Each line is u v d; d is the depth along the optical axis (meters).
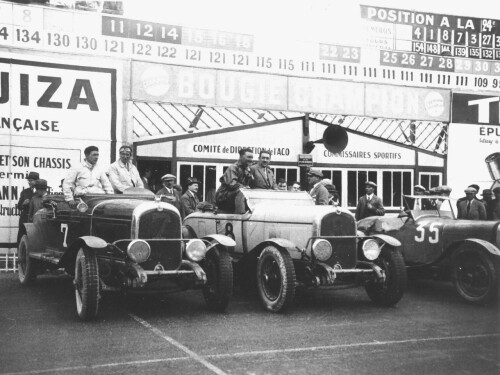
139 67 11.41
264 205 7.37
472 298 7.11
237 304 6.99
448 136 14.12
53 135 10.73
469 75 14.34
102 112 11.09
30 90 10.58
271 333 5.47
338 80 13.09
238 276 7.33
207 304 6.60
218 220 8.01
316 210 6.68
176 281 6.43
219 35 12.10
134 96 11.37
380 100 13.48
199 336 5.31
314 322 5.98
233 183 7.72
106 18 11.16
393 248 6.94
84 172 7.48
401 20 14.28
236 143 12.31
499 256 6.79
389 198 13.70
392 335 5.43
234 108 12.26
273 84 12.52
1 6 10.45
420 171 13.96
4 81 10.40
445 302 7.29
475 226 7.42
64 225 7.30
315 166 13.09
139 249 5.75
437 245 7.81
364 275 6.71
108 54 11.18
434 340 5.24
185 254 6.42
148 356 4.62
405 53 13.77
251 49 12.38
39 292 7.58
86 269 5.80
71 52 10.89
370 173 13.55
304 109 12.80
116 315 6.21
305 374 4.21
